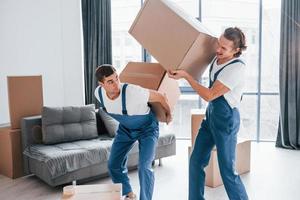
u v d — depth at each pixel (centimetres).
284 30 442
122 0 513
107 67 221
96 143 354
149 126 248
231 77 208
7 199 299
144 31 222
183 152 450
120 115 238
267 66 489
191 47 202
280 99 455
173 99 262
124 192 255
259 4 478
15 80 358
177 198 296
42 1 462
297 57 443
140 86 240
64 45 496
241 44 209
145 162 241
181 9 237
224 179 225
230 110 217
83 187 184
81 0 502
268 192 304
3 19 411
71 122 374
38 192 315
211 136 232
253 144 486
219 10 495
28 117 362
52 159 304
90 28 502
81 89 513
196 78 237
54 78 486
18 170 358
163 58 216
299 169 369
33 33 452
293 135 454
